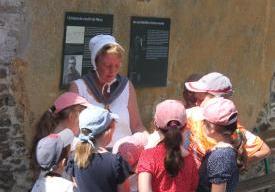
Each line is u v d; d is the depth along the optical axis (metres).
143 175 3.97
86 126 3.90
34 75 5.53
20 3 5.35
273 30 7.68
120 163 3.94
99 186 3.88
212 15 6.89
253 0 7.34
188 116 4.45
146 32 6.29
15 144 5.50
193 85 4.68
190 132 4.34
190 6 6.64
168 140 3.97
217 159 3.98
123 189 3.95
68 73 5.74
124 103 4.84
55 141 3.87
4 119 5.40
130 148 4.37
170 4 6.45
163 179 3.99
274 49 7.75
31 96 5.54
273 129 7.89
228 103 4.10
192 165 4.06
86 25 5.81
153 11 6.32
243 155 4.41
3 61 5.32
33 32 5.47
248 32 7.37
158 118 4.00
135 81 6.28
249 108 7.61
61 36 5.66
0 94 5.35
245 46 7.37
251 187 6.81
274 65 7.80
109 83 4.78
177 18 6.54
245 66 7.43
